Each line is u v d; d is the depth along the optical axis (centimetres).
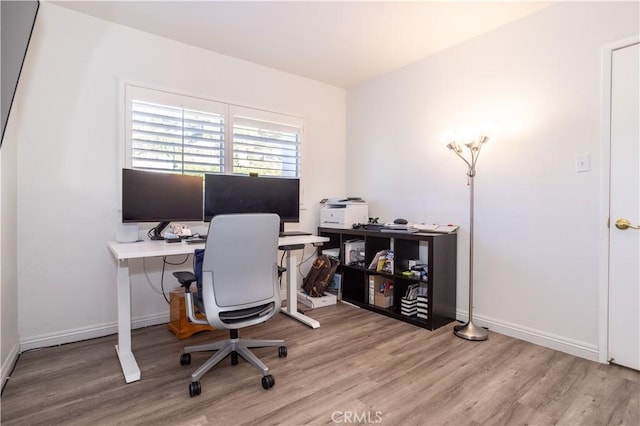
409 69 326
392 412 156
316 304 320
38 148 223
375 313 304
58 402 164
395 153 341
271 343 210
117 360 208
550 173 229
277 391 174
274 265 197
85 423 148
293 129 352
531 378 187
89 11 235
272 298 194
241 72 314
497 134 257
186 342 237
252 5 229
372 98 365
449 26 255
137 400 166
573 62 217
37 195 223
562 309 223
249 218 179
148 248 203
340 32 265
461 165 283
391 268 298
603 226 205
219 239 172
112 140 250
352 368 199
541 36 232
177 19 246
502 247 255
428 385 180
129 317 208
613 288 202
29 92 220
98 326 247
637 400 166
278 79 339
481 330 251
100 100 245
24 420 150
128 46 256
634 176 194
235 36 271
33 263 223
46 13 225
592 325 210
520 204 245
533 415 154
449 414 155
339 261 341
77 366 200
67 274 235
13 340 204
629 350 197
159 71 270
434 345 232
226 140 304
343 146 395
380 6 230
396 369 197
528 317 240
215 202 269
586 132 212
